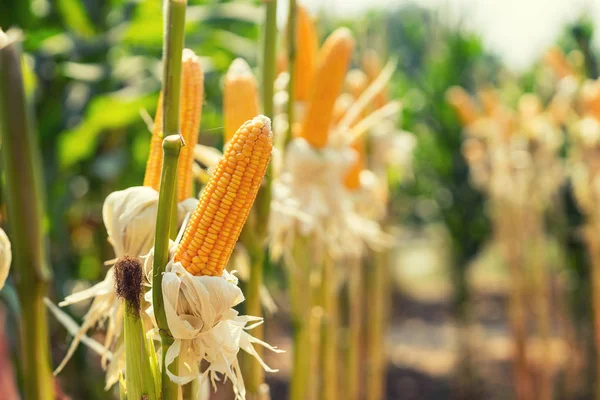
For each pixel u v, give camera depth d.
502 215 4.97
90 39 3.18
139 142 3.65
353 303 2.95
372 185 2.56
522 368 4.99
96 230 3.76
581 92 4.17
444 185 6.46
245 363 1.94
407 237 14.41
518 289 4.93
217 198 1.44
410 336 8.45
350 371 2.99
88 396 3.14
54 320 3.04
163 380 1.48
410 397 6.43
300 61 2.24
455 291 6.40
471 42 6.57
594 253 4.32
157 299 1.45
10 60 1.70
